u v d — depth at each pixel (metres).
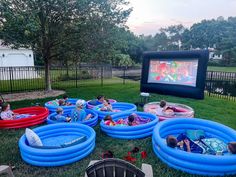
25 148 3.87
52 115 6.43
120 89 12.82
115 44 11.46
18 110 7.13
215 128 5.16
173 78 10.36
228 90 11.50
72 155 3.88
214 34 55.88
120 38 11.61
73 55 11.82
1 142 4.91
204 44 59.22
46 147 3.89
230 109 7.93
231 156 3.45
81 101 6.27
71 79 17.23
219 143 4.55
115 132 5.12
